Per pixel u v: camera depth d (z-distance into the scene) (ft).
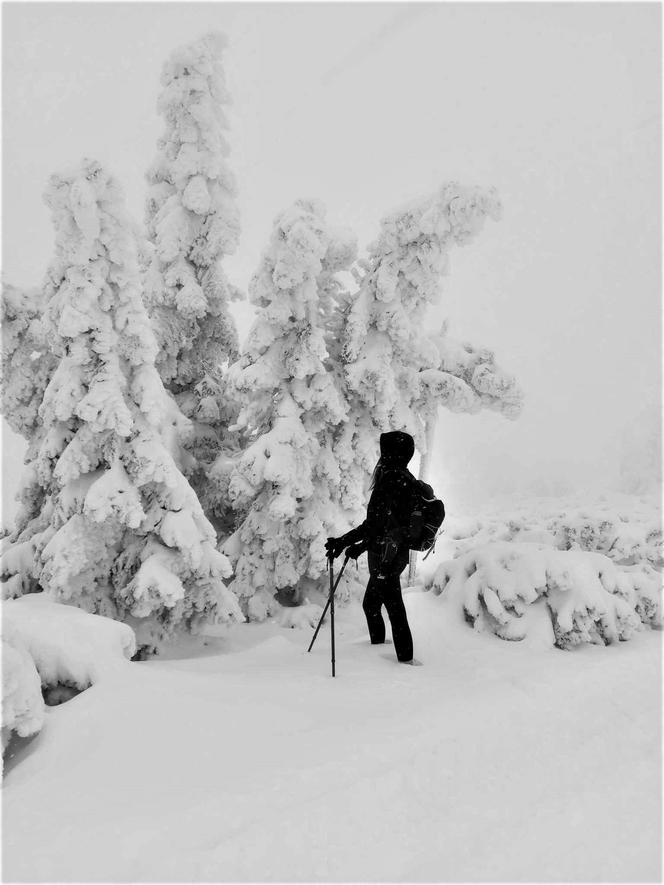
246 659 13.89
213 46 23.22
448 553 28.43
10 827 6.40
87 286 15.31
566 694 10.37
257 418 20.74
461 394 22.72
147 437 15.94
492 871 5.72
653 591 17.01
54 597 15.56
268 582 20.62
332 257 20.80
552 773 7.84
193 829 6.19
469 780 7.60
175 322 22.97
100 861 5.69
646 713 9.77
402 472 14.49
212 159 23.29
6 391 20.93
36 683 9.12
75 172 15.34
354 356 20.70
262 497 20.44
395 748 8.04
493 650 14.88
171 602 14.94
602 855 5.95
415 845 6.21
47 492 19.57
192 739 8.47
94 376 15.65
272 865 5.75
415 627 16.57
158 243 22.80
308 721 9.12
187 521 16.05
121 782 7.41
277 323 19.62
